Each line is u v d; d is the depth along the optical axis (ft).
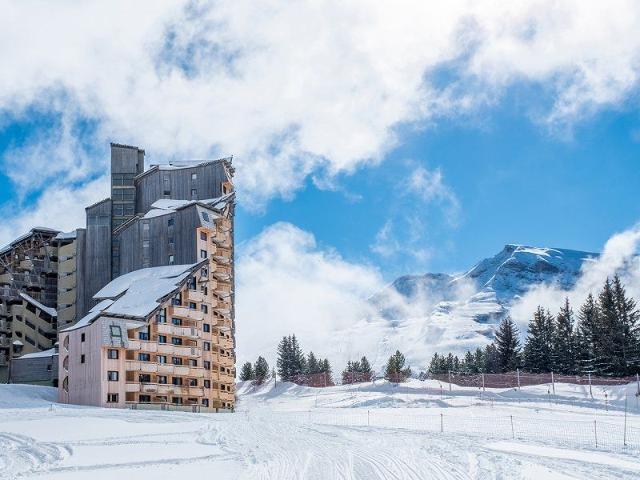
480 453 119.34
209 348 371.76
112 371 314.35
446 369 609.83
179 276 360.69
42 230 481.05
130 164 470.80
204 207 398.42
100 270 451.53
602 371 422.82
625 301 437.99
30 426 186.91
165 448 138.21
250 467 108.27
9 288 455.63
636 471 97.96
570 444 146.00
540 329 499.92
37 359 401.29
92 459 122.11
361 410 304.50
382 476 95.91
